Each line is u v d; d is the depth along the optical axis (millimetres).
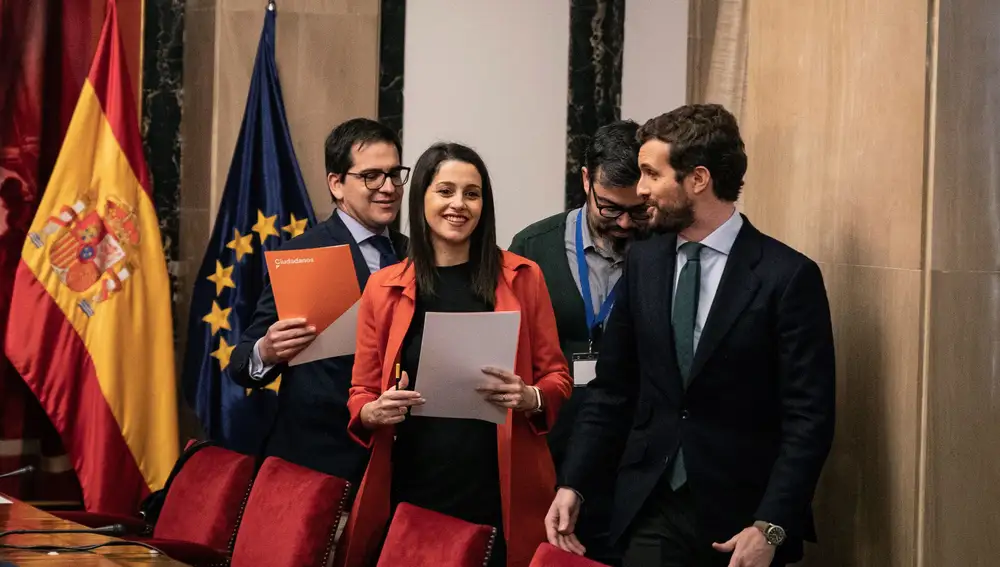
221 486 3910
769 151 4262
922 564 3084
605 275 4234
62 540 3346
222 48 5926
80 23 5910
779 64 4184
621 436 3393
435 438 3439
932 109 3045
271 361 3963
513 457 3430
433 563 2857
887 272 3289
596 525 4004
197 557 3688
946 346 3055
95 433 5531
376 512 3465
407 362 3486
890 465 3264
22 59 5754
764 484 3127
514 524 3418
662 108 6191
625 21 6168
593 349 4191
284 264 3852
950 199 3045
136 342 5629
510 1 6113
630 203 4051
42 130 5840
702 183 3162
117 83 5699
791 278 3084
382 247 4238
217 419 5730
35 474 5848
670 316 3232
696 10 6152
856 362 3508
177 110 6062
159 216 6055
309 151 5918
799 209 3969
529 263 3625
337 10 5938
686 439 3152
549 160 6145
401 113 6039
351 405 3539
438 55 6066
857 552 3502
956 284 3045
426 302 3502
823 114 3760
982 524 3023
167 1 6035
